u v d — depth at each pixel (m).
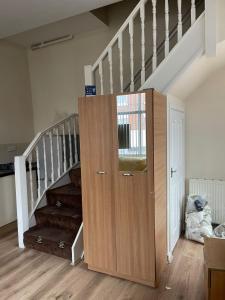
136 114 2.17
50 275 2.47
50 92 4.71
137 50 3.86
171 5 3.59
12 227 3.70
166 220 2.60
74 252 2.67
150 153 2.13
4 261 2.76
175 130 2.96
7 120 4.33
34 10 3.02
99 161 2.37
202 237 3.02
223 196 3.36
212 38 2.25
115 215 2.34
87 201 2.47
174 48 2.42
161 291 2.19
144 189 2.18
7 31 3.62
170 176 2.71
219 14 2.25
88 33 4.22
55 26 3.88
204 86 3.44
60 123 3.70
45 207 3.40
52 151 3.57
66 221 3.08
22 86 4.66
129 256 2.31
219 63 2.96
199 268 2.53
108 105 2.28
